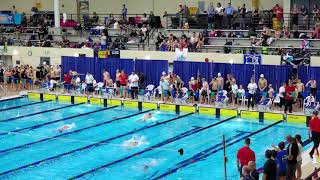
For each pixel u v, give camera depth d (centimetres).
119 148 1895
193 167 1662
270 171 1182
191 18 3322
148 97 2766
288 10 3195
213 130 2189
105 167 1669
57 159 1759
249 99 2552
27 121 2364
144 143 1967
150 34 3391
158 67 2952
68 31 3588
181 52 2920
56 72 3091
